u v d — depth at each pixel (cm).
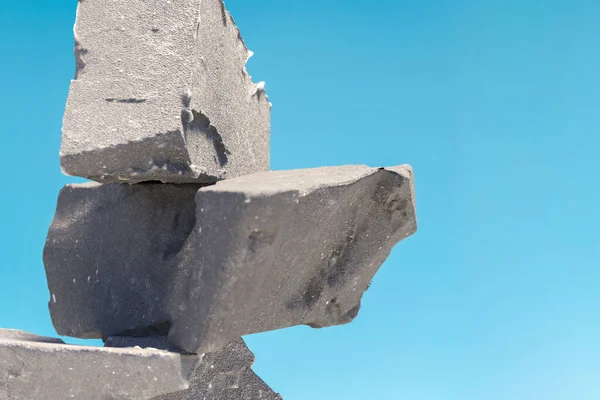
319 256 188
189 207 187
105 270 191
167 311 181
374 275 210
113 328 189
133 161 173
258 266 164
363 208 193
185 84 172
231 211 161
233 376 193
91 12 178
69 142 173
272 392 200
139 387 169
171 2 176
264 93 220
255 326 178
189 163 173
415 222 205
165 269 184
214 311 165
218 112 186
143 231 189
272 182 170
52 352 171
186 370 170
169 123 171
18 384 172
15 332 195
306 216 171
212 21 184
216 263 164
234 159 196
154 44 175
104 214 193
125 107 173
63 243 196
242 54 203
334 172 186
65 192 198
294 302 187
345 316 205
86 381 170
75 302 194
